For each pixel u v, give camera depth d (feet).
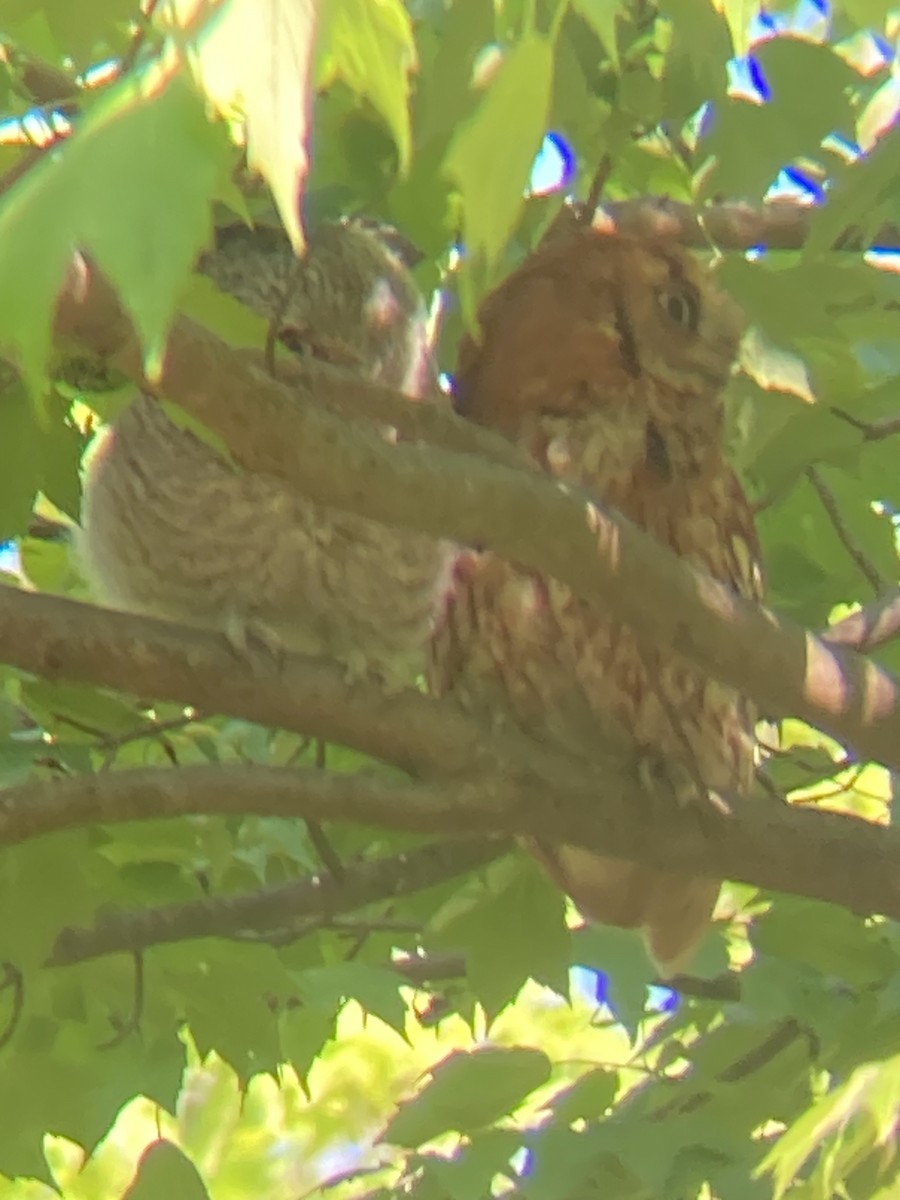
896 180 23.58
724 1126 27.73
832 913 27.99
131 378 16.14
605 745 26.73
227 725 30.14
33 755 24.43
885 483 28.89
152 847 26.91
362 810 20.77
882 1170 24.94
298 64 9.57
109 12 15.03
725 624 19.43
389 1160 40.60
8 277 9.22
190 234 9.27
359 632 28.63
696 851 22.07
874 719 20.36
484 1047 28.02
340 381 17.85
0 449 21.76
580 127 21.15
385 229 28.96
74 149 9.50
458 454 17.22
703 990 31.22
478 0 15.88
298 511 26.96
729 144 22.49
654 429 25.53
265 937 27.91
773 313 25.20
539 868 27.53
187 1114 40.78
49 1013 26.21
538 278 25.99
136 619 19.94
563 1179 26.50
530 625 25.77
